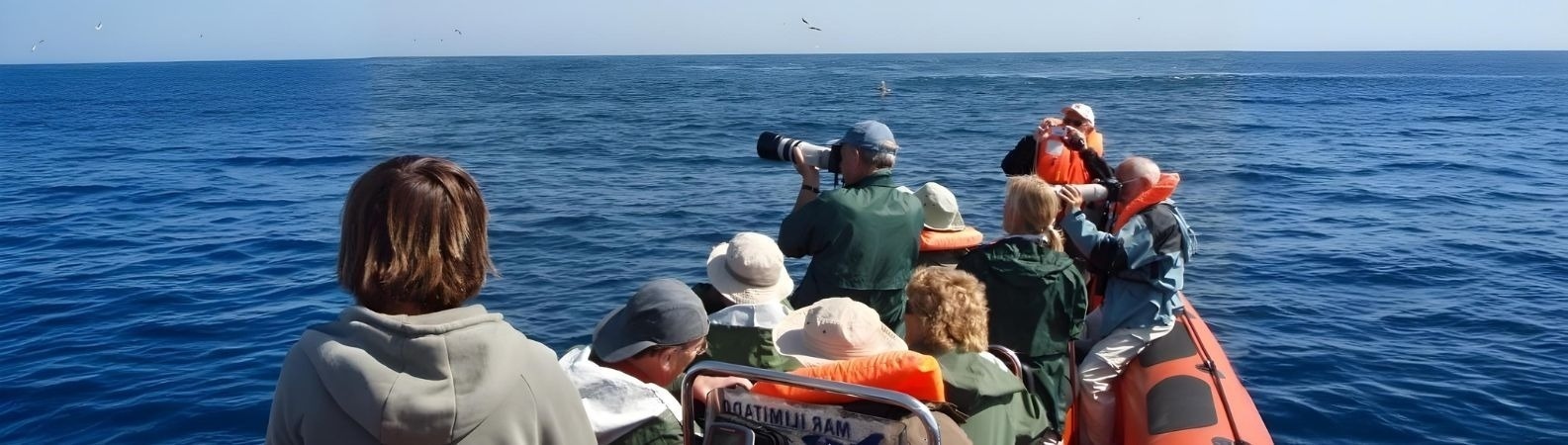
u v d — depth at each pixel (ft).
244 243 48.88
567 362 10.05
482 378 5.40
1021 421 11.19
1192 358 14.69
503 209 58.59
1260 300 35.94
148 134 131.34
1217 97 219.41
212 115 172.86
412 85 301.43
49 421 25.94
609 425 8.69
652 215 56.03
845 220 12.32
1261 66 554.05
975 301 10.78
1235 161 86.02
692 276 41.14
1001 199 61.26
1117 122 139.64
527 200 62.54
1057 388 13.20
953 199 15.44
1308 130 125.59
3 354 31.14
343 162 91.30
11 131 140.36
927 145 101.30
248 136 123.85
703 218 55.11
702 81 325.21
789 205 59.26
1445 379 27.40
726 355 10.48
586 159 89.10
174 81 389.39
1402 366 28.43
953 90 254.47
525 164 85.92
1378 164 83.61
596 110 174.19
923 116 154.61
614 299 37.40
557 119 150.61
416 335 5.30
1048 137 15.85
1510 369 28.17
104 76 495.41
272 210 60.80
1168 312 14.64
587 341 32.58
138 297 38.09
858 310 10.14
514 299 37.45
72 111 192.24
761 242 11.18
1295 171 78.43
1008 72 413.39
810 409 8.51
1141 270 14.43
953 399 10.29
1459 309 34.63
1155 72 414.82
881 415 8.51
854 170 12.76
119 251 47.32
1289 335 31.50
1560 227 51.21
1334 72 437.58
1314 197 63.93
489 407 5.38
